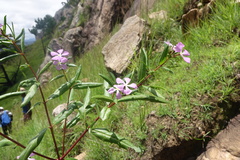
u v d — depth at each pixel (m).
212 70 2.04
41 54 27.95
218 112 1.85
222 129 1.79
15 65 25.53
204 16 3.16
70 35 12.24
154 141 1.87
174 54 1.32
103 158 2.06
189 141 1.80
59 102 4.68
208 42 2.63
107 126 2.42
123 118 2.39
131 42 3.74
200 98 1.96
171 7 4.30
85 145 2.44
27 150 1.23
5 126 5.05
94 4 11.89
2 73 26.09
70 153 2.56
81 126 2.62
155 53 3.30
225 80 1.94
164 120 1.94
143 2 5.81
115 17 10.04
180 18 3.92
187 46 2.85
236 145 1.59
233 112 1.83
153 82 2.60
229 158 1.56
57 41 14.55
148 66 1.41
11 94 1.24
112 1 10.13
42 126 3.41
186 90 2.04
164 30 3.84
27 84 1.31
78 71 1.45
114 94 1.42
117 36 4.07
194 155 1.80
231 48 2.21
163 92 2.22
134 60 3.40
